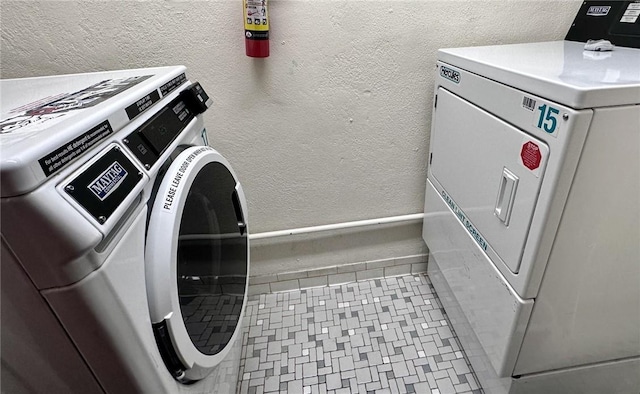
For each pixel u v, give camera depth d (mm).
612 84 602
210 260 889
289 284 1617
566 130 612
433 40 1212
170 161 711
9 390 498
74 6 1014
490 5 1178
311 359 1291
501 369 915
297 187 1408
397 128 1345
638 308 835
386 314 1468
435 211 1313
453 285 1214
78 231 388
